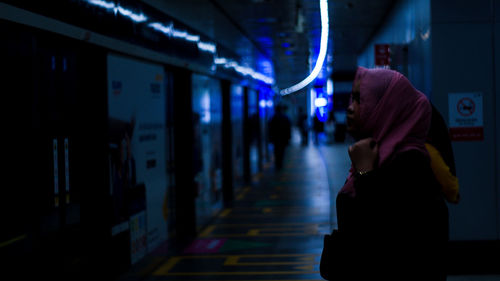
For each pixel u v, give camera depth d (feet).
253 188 42.91
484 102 18.02
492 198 17.94
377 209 5.04
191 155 25.05
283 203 34.86
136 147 18.44
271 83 66.90
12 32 11.27
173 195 24.56
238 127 41.55
